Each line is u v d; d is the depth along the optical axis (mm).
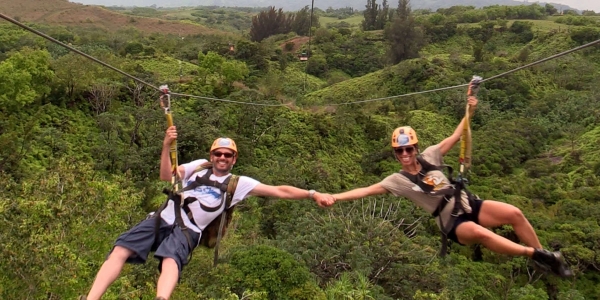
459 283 24766
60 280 11992
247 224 29688
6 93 34031
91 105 40281
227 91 50031
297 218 28922
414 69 75250
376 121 54281
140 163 33750
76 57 42500
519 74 74688
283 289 19781
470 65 78125
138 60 59469
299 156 43344
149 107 42250
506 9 115875
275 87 56625
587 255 30734
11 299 11938
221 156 5387
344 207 29922
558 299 27547
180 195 5227
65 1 139375
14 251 11734
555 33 94125
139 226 5074
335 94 71812
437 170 5766
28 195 14008
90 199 14258
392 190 5852
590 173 47000
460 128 6082
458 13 117500
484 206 5625
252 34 116250
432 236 31062
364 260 23109
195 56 71500
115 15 136000
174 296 15836
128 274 16266
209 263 20453
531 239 5539
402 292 23719
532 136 58844
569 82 77688
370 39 100062
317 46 96750
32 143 32688
